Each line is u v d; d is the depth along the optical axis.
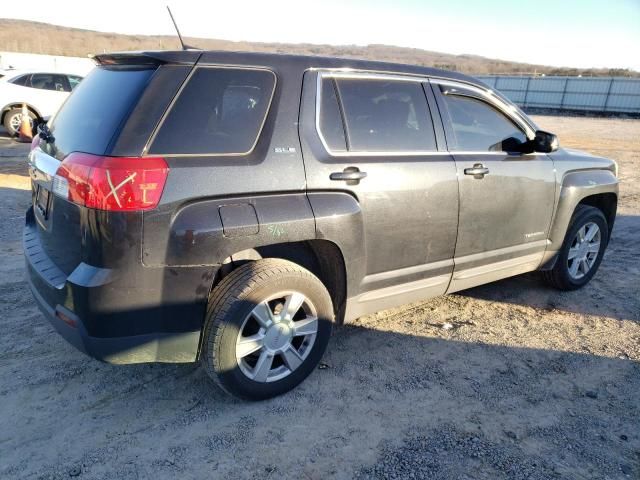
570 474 2.62
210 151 2.74
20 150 12.16
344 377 3.42
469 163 3.79
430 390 3.31
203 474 2.56
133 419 2.95
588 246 4.98
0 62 24.12
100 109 2.78
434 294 3.91
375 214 3.31
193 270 2.68
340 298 3.38
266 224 2.83
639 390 3.39
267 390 3.09
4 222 6.54
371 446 2.79
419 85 3.67
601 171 4.95
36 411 2.98
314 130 3.10
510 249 4.23
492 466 2.66
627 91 38.16
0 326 3.90
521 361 3.71
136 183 2.49
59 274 2.79
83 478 2.50
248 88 2.91
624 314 4.53
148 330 2.69
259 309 2.93
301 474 2.58
